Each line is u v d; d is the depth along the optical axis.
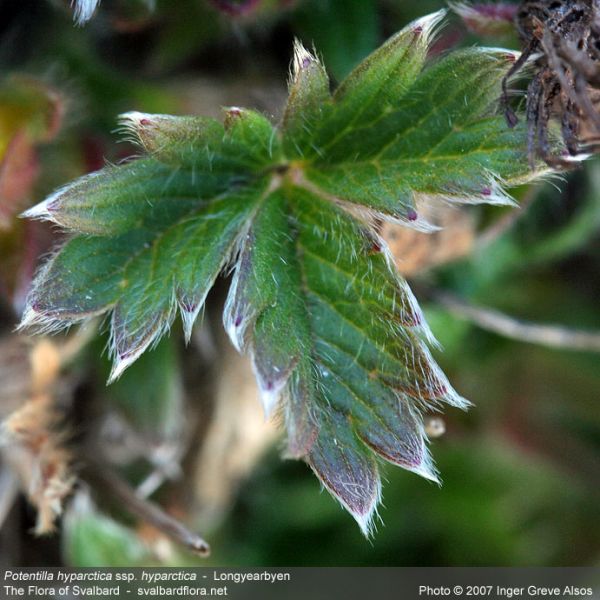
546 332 0.15
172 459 0.15
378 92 0.13
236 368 0.15
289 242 0.13
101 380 0.14
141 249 0.13
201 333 0.15
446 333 0.15
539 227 0.15
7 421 0.14
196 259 0.13
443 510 0.16
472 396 0.15
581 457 0.16
